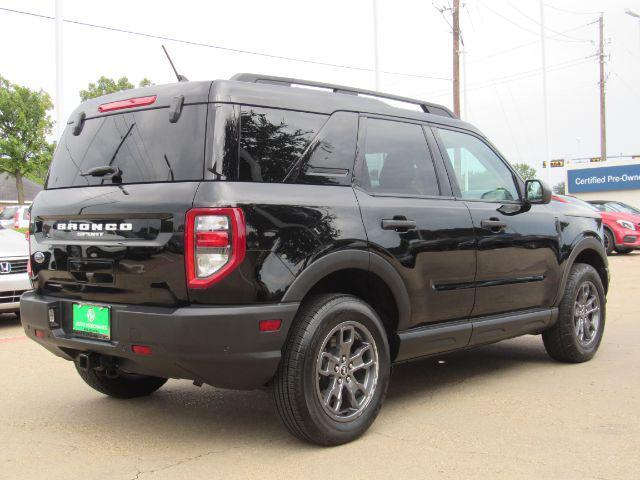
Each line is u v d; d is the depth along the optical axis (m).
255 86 3.77
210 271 3.34
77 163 4.11
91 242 3.76
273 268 3.48
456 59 24.22
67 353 4.00
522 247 5.12
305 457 3.64
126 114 3.94
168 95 3.74
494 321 4.92
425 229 4.32
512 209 5.16
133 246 3.54
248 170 3.55
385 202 4.15
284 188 3.66
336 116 4.09
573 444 3.79
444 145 4.84
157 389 5.12
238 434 4.07
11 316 9.15
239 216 3.38
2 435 4.11
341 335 3.83
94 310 3.73
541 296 5.40
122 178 3.78
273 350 3.48
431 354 4.51
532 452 3.67
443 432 4.04
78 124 4.23
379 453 3.69
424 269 4.30
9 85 34.75
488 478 3.32
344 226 3.82
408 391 5.02
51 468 3.56
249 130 3.62
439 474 3.38
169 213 3.43
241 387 3.54
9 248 7.95
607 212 18.69
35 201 4.25
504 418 4.30
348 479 3.33
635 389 4.97
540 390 4.99
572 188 30.91
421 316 4.33
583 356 5.85
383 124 4.40
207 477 3.39
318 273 3.65
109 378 4.70
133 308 3.53
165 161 3.62
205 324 3.31
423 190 4.52
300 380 3.58
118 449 3.84
